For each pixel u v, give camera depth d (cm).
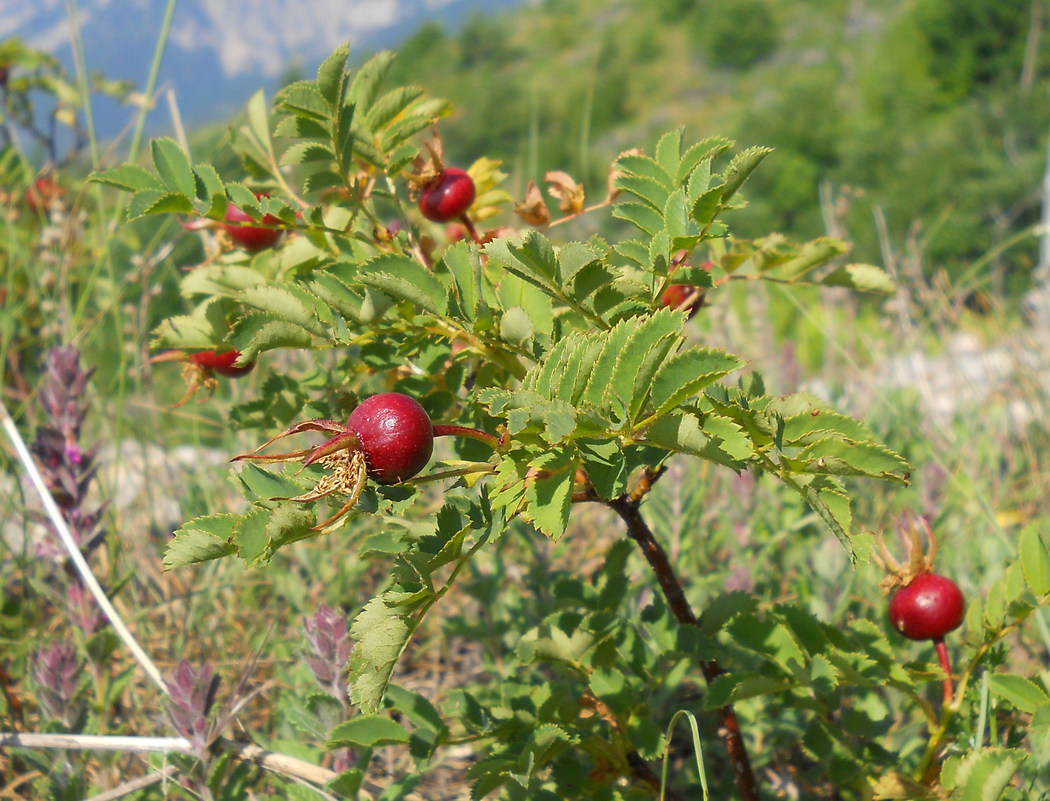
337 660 22
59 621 32
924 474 38
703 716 28
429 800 26
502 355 20
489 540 17
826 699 22
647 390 16
